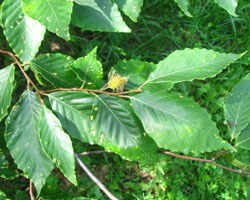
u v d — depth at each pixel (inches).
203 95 25.5
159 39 26.0
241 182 22.7
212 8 27.5
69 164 8.8
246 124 10.7
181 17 27.0
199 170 22.5
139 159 9.6
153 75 9.7
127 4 9.9
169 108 8.9
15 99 21.6
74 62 9.9
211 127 8.7
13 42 9.3
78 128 9.6
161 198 21.6
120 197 21.3
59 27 8.1
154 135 8.8
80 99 9.6
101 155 22.4
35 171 9.7
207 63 9.4
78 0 10.2
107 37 24.6
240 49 27.1
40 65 10.3
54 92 9.7
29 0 8.1
